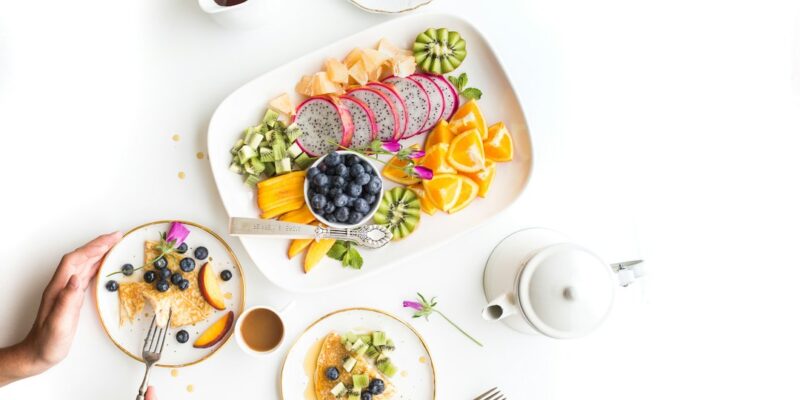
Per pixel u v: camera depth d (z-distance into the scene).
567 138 1.10
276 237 1.03
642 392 1.09
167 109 1.05
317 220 1.05
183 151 1.05
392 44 1.05
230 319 1.03
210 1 0.99
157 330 1.02
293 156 1.04
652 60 1.11
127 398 1.04
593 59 1.10
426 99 1.05
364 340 1.05
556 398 1.08
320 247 1.03
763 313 1.12
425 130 1.07
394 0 1.06
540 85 1.09
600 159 1.10
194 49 1.05
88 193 1.04
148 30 1.05
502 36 1.09
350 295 1.06
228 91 1.06
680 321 1.10
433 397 1.05
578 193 1.09
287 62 1.04
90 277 1.02
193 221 1.05
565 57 1.10
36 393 1.02
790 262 1.12
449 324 1.07
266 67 1.06
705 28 1.12
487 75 1.07
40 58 1.04
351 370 1.04
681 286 1.11
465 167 1.05
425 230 1.06
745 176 1.12
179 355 1.03
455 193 1.05
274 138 1.03
